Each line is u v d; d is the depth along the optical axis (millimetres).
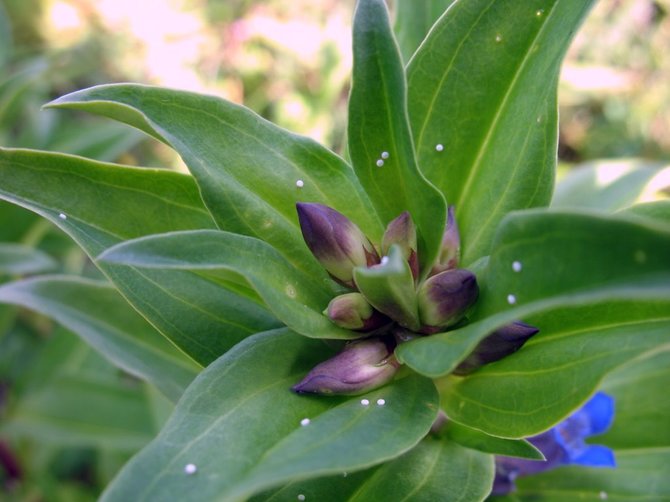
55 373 202
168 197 110
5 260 181
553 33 101
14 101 216
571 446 118
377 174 97
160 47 359
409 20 134
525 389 90
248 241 86
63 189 106
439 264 99
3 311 200
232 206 98
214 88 356
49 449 217
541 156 101
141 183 109
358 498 101
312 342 95
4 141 229
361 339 93
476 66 105
